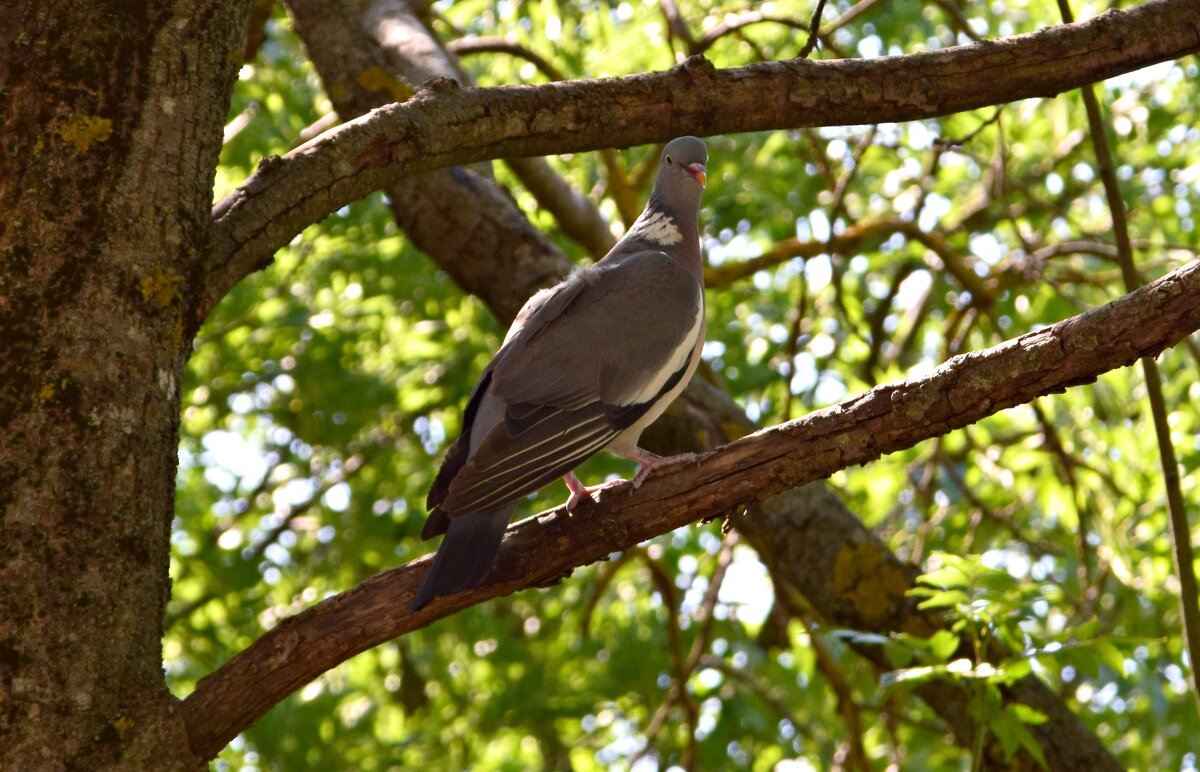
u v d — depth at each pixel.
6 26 5.79
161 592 5.80
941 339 17.55
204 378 15.58
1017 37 7.39
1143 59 7.41
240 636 15.65
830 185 12.71
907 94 7.29
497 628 16.25
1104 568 12.12
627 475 14.81
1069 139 15.00
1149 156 15.42
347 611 6.19
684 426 10.11
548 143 7.14
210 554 16.25
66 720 5.38
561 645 17.09
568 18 14.48
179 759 5.68
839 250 13.04
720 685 15.23
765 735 15.02
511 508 6.56
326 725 15.67
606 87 7.14
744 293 16.27
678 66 7.21
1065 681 13.72
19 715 5.30
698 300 8.30
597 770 17.20
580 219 11.89
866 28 15.02
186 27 6.05
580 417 7.38
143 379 5.75
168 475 5.88
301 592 16.00
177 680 15.16
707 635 13.01
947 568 8.04
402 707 17.28
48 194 5.67
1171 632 13.43
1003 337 12.75
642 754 13.16
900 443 6.22
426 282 14.67
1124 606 13.58
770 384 15.30
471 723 16.78
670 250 9.03
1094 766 9.12
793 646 14.12
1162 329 5.75
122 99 5.84
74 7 5.82
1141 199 15.77
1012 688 9.27
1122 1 13.02
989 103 7.44
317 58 11.04
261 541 17.38
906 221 12.89
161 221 5.89
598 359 7.57
